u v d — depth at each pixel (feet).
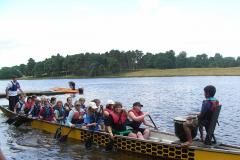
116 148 37.81
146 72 455.63
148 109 85.05
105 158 35.17
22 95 63.31
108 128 37.88
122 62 475.31
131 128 40.91
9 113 65.10
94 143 40.78
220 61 548.31
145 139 35.40
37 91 140.15
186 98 116.37
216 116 31.01
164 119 66.69
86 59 453.17
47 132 49.78
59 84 291.17
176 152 32.04
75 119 44.93
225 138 47.85
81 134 42.96
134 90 167.63
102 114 43.16
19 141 44.21
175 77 398.42
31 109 55.62
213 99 31.14
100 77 433.89
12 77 67.00
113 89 178.60
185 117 32.81
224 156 28.71
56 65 470.39
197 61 543.80
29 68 502.79
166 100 110.01
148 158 34.24
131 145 36.09
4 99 121.19
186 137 31.76
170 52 522.88
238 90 156.76
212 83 233.14
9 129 53.06
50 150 39.24
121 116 38.42
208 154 29.73
